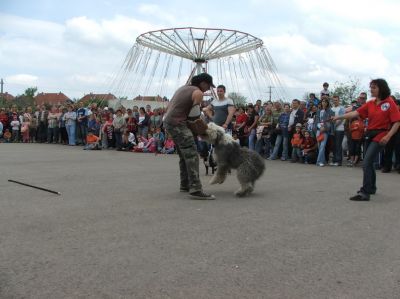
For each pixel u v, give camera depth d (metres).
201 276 3.62
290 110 13.79
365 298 3.27
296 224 5.34
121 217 5.53
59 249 4.22
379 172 11.09
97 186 7.93
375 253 4.30
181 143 6.81
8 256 4.01
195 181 6.81
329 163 12.91
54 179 8.73
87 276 3.57
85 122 19.34
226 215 5.74
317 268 3.86
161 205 6.32
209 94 14.98
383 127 6.88
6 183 8.13
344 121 12.34
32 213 5.68
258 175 7.15
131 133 17.06
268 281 3.54
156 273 3.66
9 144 19.69
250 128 14.45
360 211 6.15
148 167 11.04
